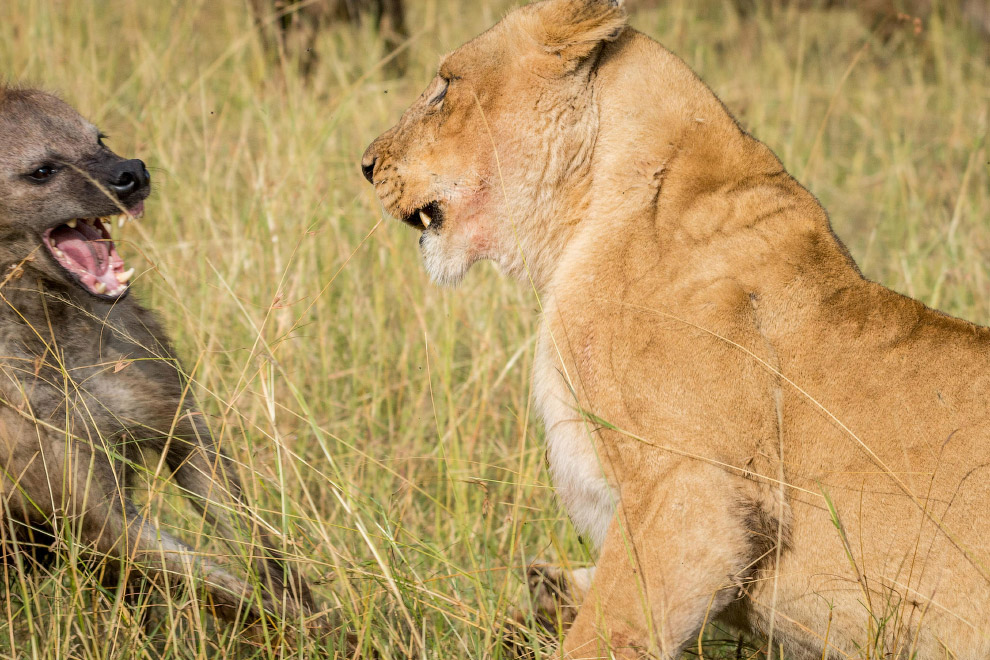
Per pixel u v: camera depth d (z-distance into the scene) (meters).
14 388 6.47
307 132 11.89
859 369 5.68
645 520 5.65
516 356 8.67
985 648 5.38
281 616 6.43
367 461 8.18
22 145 7.06
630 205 6.15
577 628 5.70
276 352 9.03
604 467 5.88
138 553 6.44
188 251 10.00
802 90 14.60
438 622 6.52
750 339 5.74
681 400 5.70
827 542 5.63
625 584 5.62
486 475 8.26
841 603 5.62
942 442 5.51
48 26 13.63
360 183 11.74
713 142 6.22
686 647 5.77
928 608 5.46
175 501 7.59
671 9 17.16
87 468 6.49
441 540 7.48
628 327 5.86
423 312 9.74
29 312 6.69
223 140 12.31
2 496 6.29
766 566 5.72
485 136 6.53
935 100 15.05
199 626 5.94
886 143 13.80
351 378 9.41
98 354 6.90
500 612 6.46
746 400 5.67
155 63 12.82
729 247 5.95
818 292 5.84
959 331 5.68
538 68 6.36
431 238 6.84
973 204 12.03
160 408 6.91
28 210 7.01
